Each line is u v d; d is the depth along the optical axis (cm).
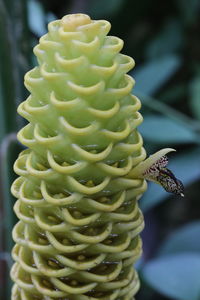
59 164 65
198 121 132
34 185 67
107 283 68
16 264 71
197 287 93
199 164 114
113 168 65
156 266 95
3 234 86
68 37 63
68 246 66
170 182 67
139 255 69
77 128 64
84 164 64
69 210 66
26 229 68
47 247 67
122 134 65
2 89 89
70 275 67
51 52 64
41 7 115
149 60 164
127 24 166
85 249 67
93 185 65
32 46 100
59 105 63
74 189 65
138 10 164
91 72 63
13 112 90
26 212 68
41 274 68
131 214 67
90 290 68
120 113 65
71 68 63
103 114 64
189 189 153
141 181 67
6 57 89
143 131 114
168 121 115
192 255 98
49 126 65
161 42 165
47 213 67
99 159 64
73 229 66
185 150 138
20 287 70
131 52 169
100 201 66
